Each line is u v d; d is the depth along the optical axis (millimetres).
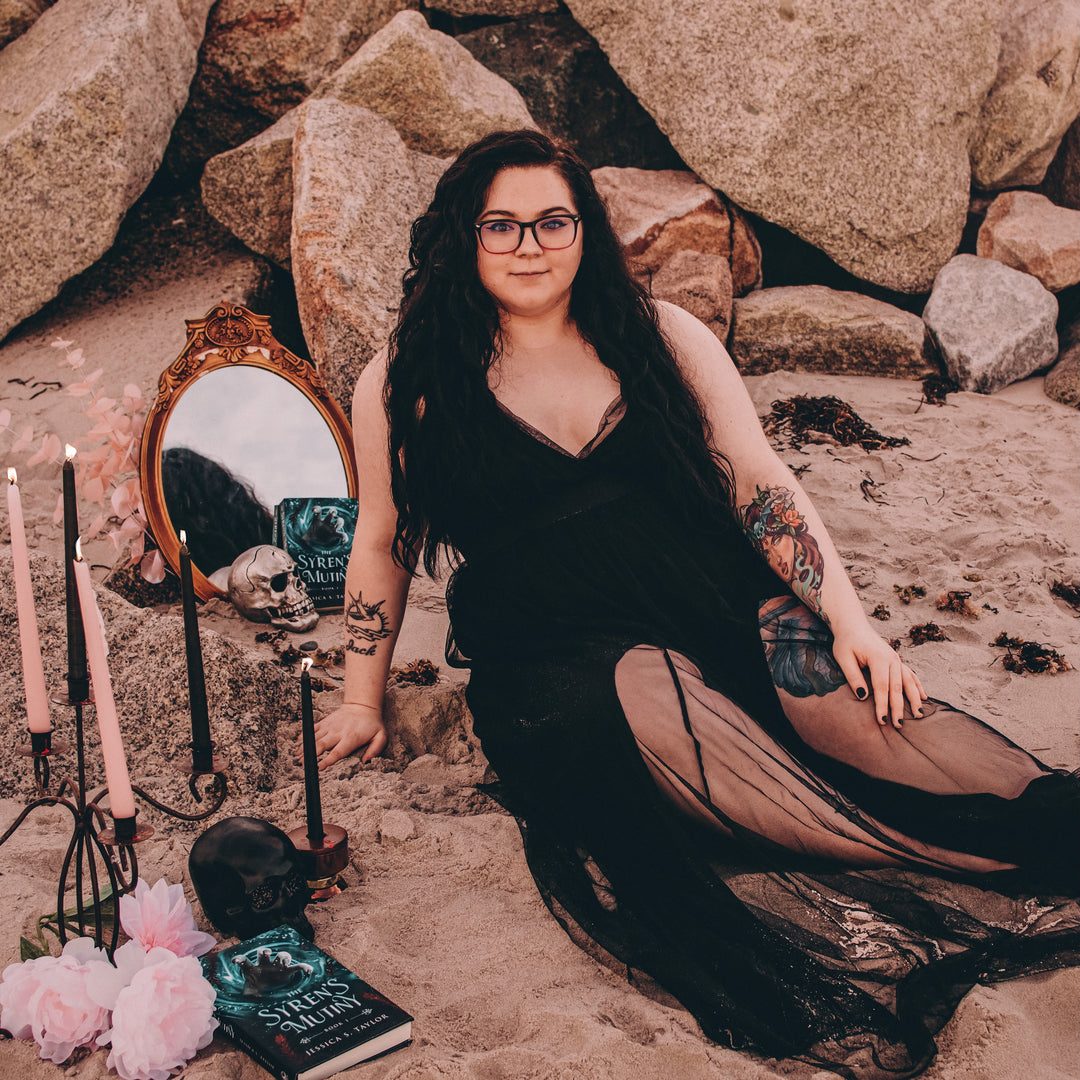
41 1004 1885
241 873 2137
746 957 2018
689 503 2561
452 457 2498
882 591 3797
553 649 2443
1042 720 3033
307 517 3832
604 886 2291
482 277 2443
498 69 6117
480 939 2258
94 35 5117
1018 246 5941
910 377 5676
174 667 2859
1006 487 4500
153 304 5262
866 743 2316
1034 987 2025
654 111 5879
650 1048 1911
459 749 2955
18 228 5000
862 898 2164
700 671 2344
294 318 5520
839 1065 1884
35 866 2432
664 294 5457
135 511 3705
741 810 2203
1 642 2941
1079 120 6348
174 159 5875
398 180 4891
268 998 1976
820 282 6160
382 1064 1896
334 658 3391
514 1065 1893
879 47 5648
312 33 5746
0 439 4461
